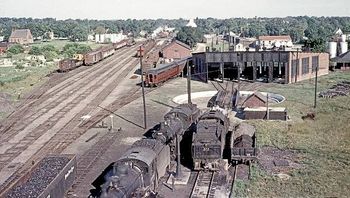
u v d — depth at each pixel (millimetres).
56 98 66688
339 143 39625
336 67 94938
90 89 73812
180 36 171250
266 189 29438
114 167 26609
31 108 59906
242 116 51719
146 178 26750
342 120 48094
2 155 39375
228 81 80312
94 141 43094
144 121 48344
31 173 27828
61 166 28578
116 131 46625
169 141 34438
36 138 44875
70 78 86812
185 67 90312
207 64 78500
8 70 104375
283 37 155000
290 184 30297
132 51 141125
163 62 104000
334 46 115750
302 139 41094
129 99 64500
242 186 30047
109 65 106312
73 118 53375
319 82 76875
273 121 48812
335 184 30016
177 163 32219
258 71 87188
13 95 69438
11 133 47156
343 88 69625
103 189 22438
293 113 52719
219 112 39812
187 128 40188
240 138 36312
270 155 36625
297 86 73188
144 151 28484
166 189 30250
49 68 105812
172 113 39562
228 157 36125
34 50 146000
